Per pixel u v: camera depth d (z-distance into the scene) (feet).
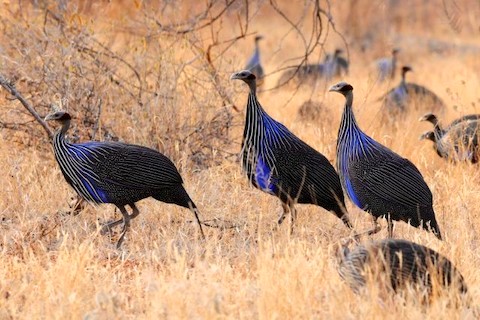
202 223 66.44
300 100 110.93
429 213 62.44
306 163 65.21
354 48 181.68
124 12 94.73
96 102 79.41
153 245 62.59
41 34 83.20
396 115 103.81
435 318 46.65
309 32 191.52
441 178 76.84
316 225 67.36
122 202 62.69
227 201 69.92
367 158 62.69
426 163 82.17
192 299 49.47
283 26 199.21
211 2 88.58
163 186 62.69
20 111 78.07
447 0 190.39
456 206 68.90
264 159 65.31
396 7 211.41
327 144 86.38
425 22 208.95
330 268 53.98
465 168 81.10
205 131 80.79
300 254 54.24
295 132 90.58
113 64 83.10
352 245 63.57
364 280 49.19
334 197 65.82
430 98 110.73
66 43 81.15
